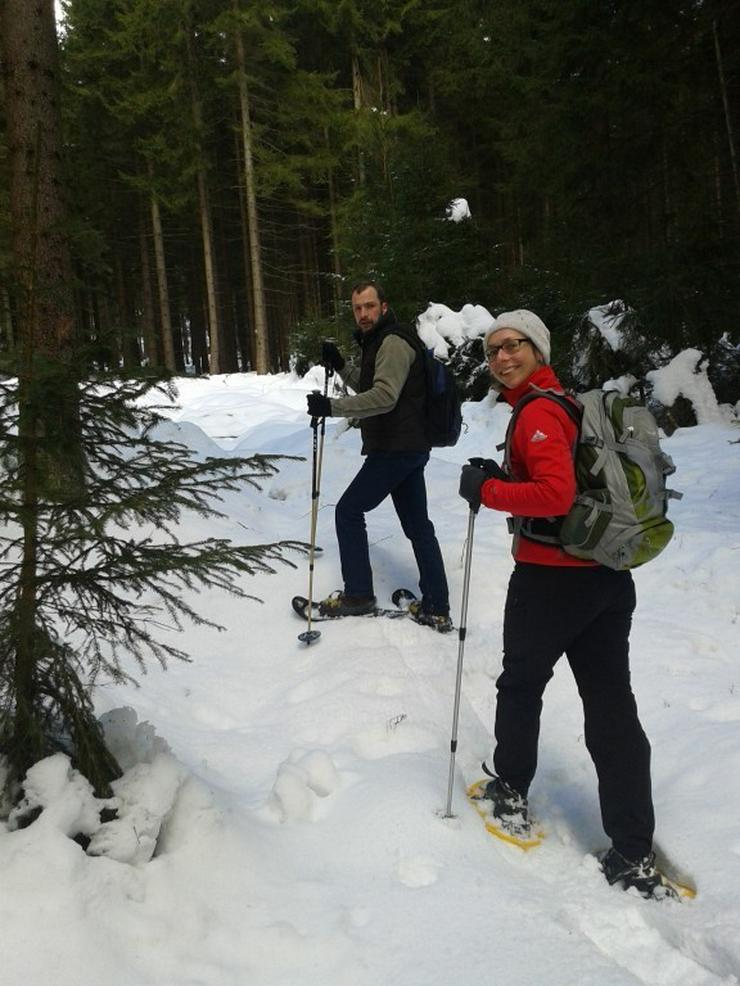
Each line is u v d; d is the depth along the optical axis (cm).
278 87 2317
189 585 227
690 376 1009
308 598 418
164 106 2283
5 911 175
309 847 242
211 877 212
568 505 218
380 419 389
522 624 242
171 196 2403
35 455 202
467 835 247
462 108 2281
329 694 338
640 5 1006
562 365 1201
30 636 207
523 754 256
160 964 181
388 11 2245
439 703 343
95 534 199
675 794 272
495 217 2309
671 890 225
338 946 194
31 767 206
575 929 208
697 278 973
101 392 212
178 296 3120
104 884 190
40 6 467
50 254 437
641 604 471
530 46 1223
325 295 2875
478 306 1295
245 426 1407
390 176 1514
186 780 231
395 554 521
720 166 1098
